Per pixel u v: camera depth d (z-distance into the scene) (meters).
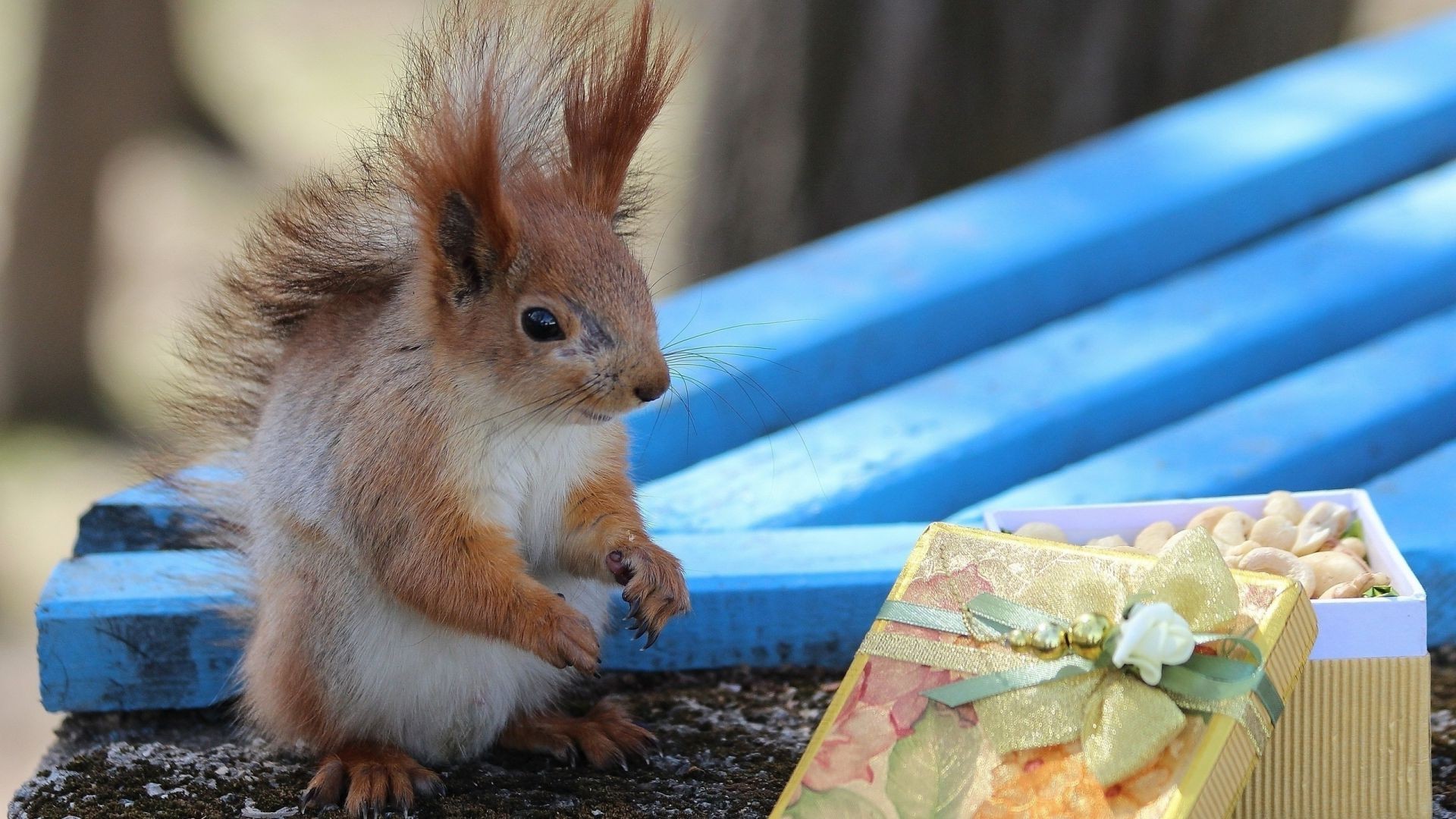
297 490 2.77
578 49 2.79
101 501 2.89
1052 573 2.68
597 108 2.78
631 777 2.77
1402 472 2.92
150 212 6.54
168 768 2.78
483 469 2.75
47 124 6.10
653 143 3.01
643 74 2.78
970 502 2.96
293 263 2.80
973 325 3.07
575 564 2.78
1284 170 3.16
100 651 2.83
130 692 2.84
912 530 2.89
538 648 2.73
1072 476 2.92
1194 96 3.85
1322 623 2.68
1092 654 2.65
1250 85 3.47
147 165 6.67
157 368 6.00
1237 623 2.65
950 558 2.70
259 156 6.73
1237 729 2.64
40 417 6.14
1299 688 2.69
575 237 2.75
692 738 2.80
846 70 3.85
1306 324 3.04
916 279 3.07
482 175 2.73
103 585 2.84
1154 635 2.64
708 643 2.86
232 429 2.85
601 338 2.74
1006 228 3.12
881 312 3.04
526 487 2.77
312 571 2.76
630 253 2.76
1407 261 3.08
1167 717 2.63
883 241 3.12
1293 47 3.90
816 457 2.95
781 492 2.93
